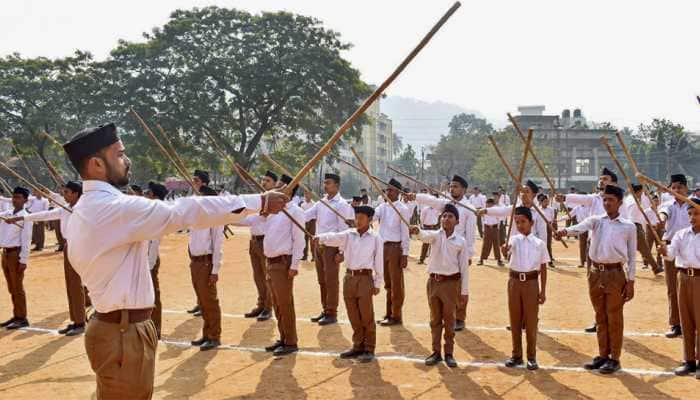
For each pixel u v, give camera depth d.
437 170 79.06
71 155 3.55
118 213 3.42
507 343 8.70
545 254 7.53
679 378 6.99
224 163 41.91
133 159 41.09
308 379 7.06
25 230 9.93
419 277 15.36
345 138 44.16
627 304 11.43
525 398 6.34
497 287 13.55
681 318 7.30
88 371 7.52
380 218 10.20
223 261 18.81
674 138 70.31
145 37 41.69
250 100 41.62
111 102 40.03
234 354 8.21
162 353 8.28
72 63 41.22
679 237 7.38
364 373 7.28
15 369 7.61
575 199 12.51
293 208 8.22
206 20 41.03
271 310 10.54
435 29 3.82
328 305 10.24
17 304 10.05
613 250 7.26
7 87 39.72
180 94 40.25
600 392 6.51
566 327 9.67
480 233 27.11
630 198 14.96
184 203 3.49
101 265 3.48
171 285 14.26
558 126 72.75
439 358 7.70
